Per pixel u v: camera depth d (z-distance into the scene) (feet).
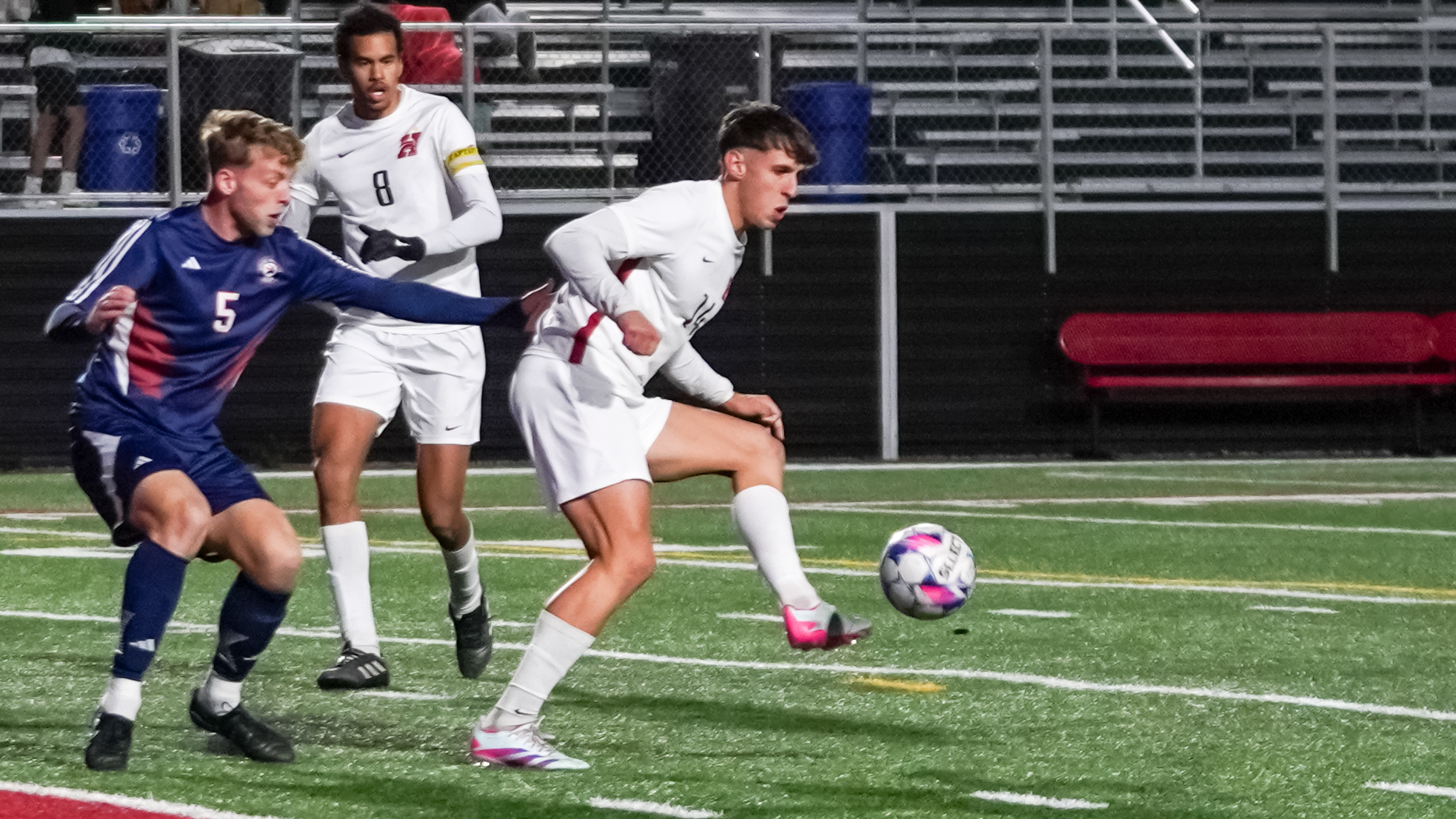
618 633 74.13
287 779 48.24
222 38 160.04
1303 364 170.19
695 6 227.61
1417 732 55.83
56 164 163.02
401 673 65.57
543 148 181.88
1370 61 217.56
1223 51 220.64
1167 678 64.95
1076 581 91.04
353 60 64.95
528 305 50.47
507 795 46.78
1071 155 190.70
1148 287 169.78
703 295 51.06
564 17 214.69
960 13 215.72
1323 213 171.53
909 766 50.72
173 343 48.52
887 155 188.44
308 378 159.84
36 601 82.12
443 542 63.93
